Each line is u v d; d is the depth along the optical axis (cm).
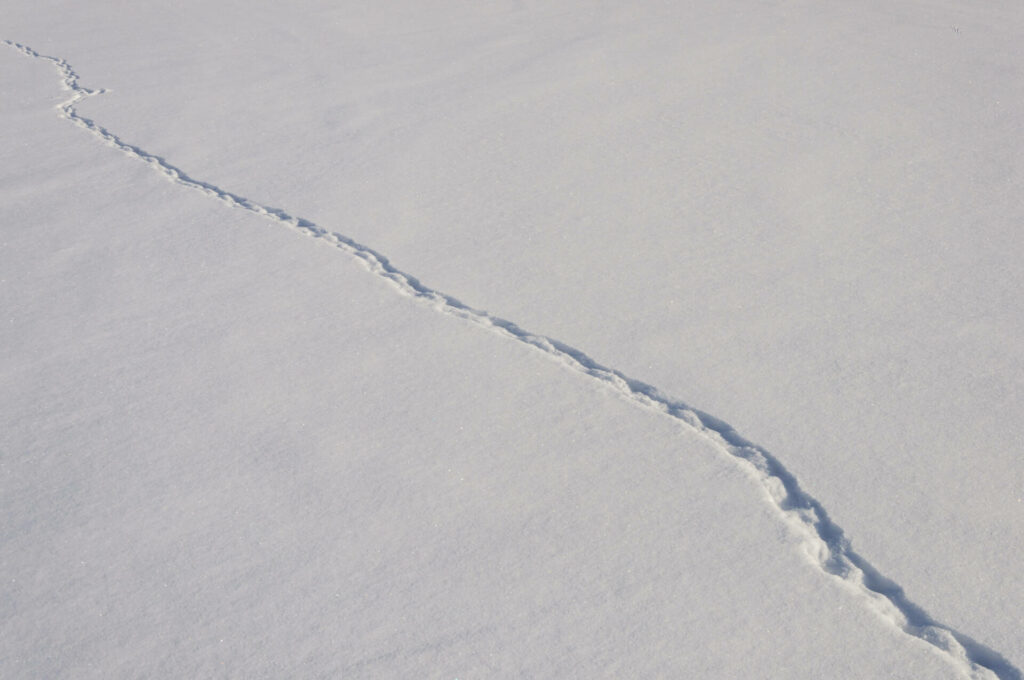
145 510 177
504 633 147
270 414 207
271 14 667
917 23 537
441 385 217
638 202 312
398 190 337
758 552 163
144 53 565
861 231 281
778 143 357
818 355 220
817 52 483
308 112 436
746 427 197
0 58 564
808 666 139
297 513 176
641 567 160
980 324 228
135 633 149
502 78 471
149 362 229
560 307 249
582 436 196
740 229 287
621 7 616
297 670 142
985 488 175
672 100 418
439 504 177
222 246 296
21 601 156
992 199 297
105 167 374
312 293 263
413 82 475
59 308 258
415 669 141
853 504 173
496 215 310
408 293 262
